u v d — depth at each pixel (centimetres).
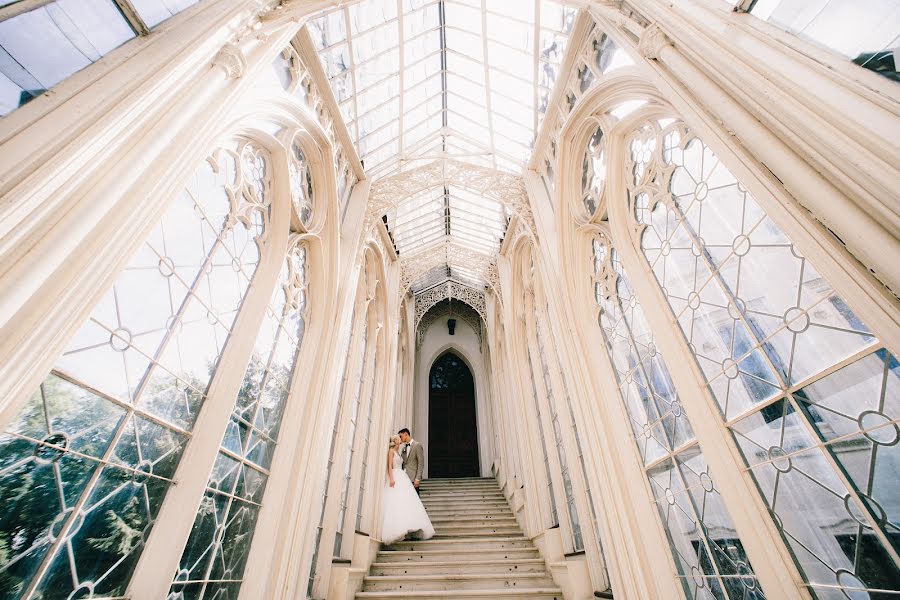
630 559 353
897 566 161
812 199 161
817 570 203
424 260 1048
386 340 815
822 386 198
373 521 663
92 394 188
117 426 204
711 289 283
